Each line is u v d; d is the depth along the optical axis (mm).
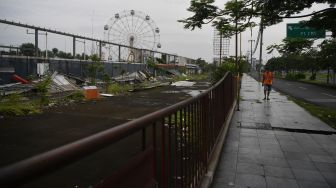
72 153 1167
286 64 62969
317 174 5090
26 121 11438
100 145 1381
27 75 21547
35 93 16625
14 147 7605
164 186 2680
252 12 9070
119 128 1615
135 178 1827
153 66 47625
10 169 898
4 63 19891
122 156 6531
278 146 6824
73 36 28703
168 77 52281
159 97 21719
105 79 26156
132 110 14867
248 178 4906
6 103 13680
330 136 7922
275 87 31859
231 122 9727
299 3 8508
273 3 8531
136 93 25250
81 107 15719
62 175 5375
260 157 6000
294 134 8094
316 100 18766
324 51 30609
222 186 4590
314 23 9141
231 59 21625
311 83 39781
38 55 24703
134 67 42406
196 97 4016
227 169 5312
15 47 23547
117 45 39906
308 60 42688
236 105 13883
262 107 13742
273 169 5316
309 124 9445
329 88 31062
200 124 4402
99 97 20469
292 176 4996
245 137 7691
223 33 10703
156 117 2295
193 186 3947
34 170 973
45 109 14734
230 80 11180
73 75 26156
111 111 14398
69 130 9812
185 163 3621
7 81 19781
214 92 5938
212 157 5477
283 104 15047
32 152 7184
